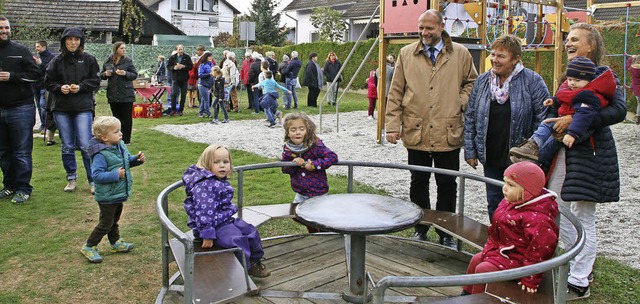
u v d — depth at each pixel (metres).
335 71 19.42
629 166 8.98
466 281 2.22
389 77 14.80
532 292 2.84
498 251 3.08
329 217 3.22
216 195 3.55
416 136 4.66
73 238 5.10
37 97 11.33
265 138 11.52
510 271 2.30
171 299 3.55
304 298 3.42
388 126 4.77
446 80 4.56
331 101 19.38
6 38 5.89
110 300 3.86
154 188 7.07
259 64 16.77
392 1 10.01
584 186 3.60
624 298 3.88
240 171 4.25
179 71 15.22
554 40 12.41
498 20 12.19
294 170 4.71
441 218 4.17
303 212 3.35
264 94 13.32
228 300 2.81
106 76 9.67
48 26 26.34
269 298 3.41
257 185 7.27
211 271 3.08
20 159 6.20
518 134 4.07
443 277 2.21
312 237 4.53
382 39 10.47
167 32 34.56
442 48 4.57
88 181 6.76
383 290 2.18
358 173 8.23
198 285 2.91
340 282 3.67
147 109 15.02
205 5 48.56
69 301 3.83
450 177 4.74
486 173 4.37
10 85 6.00
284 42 45.00
